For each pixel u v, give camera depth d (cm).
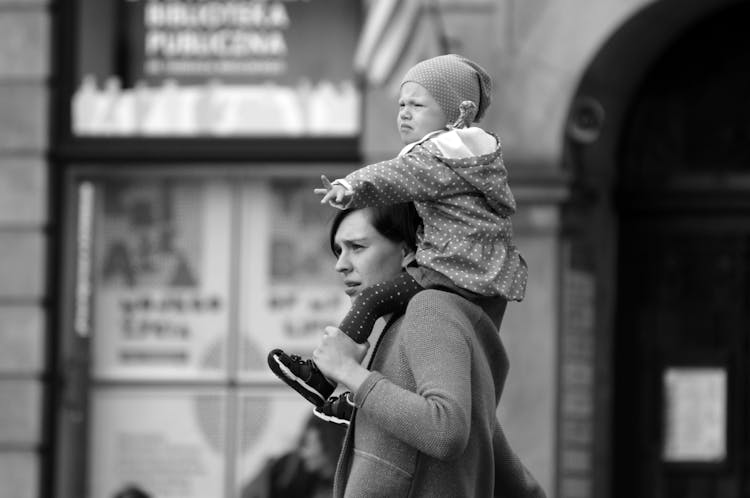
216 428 1616
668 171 1653
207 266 1627
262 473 1608
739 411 1641
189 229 1627
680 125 1653
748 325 1642
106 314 1631
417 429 576
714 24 1639
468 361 598
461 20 1516
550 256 1505
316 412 649
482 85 660
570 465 1545
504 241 629
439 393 581
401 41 1523
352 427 621
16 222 1616
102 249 1630
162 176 1625
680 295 1655
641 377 1653
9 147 1619
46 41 1620
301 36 1614
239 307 1622
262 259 1622
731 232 1648
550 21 1509
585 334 1576
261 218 1622
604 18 1500
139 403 1623
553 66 1505
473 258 614
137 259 1631
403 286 628
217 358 1620
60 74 1633
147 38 1633
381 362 620
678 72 1653
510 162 1505
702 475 1644
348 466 623
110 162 1622
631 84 1645
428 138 629
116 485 1619
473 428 611
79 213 1630
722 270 1650
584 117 1529
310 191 1617
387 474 602
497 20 1513
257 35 1620
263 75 1619
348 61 1606
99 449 1622
